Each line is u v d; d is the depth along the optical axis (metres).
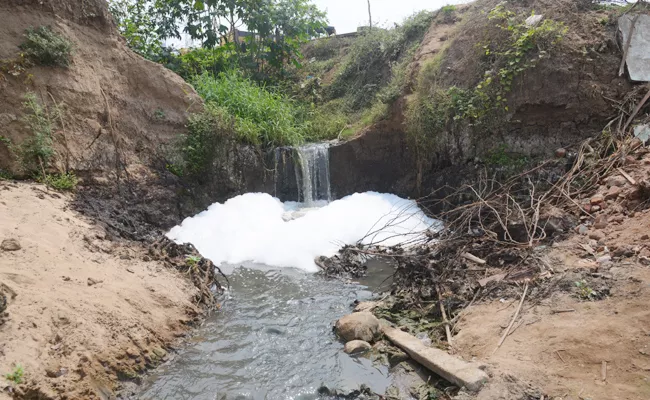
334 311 6.08
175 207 9.02
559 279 5.11
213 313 6.01
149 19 13.70
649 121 7.52
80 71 8.23
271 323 5.72
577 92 8.38
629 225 5.75
